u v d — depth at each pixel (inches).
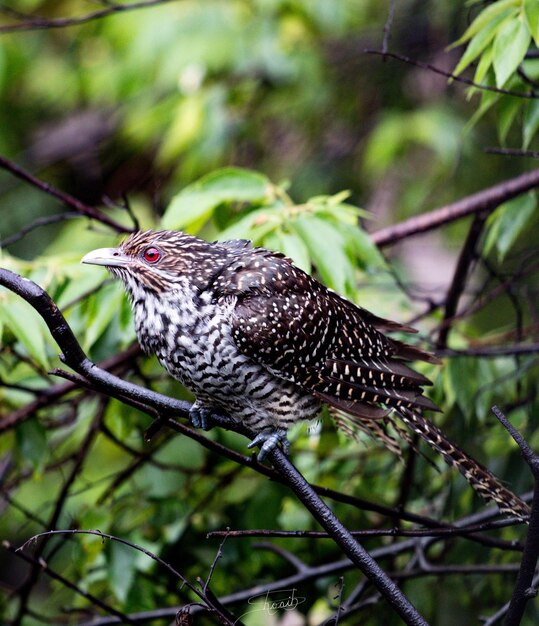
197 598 401.4
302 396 325.7
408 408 323.9
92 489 472.4
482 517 363.3
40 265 373.7
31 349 343.0
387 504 421.1
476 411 404.2
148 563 404.5
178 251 322.7
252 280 318.0
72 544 425.1
